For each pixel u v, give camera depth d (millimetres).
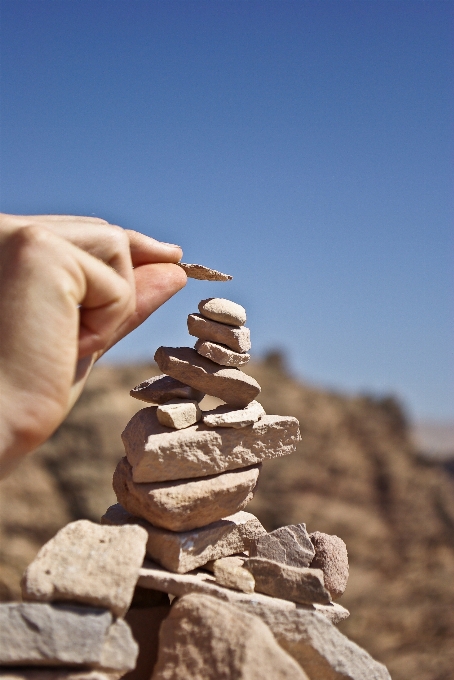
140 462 348
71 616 287
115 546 312
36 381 296
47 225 323
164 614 351
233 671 289
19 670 282
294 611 320
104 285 310
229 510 366
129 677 331
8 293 297
